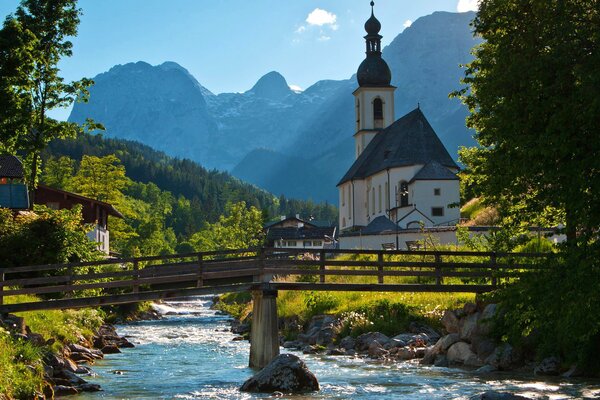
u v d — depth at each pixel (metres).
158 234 153.38
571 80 19.08
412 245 71.88
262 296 28.86
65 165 125.75
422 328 33.69
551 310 19.55
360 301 39.09
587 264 18.02
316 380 22.31
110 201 102.88
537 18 19.97
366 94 122.25
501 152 21.48
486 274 30.52
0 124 47.00
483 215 65.19
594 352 23.53
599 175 18.31
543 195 19.84
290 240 158.12
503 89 20.14
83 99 51.25
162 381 24.80
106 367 28.89
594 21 19.31
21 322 26.23
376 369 26.88
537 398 19.56
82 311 39.00
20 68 46.53
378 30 123.06
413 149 89.69
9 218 39.78
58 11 50.31
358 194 105.50
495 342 26.86
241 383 24.33
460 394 20.92
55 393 21.11
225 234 130.50
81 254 40.88
